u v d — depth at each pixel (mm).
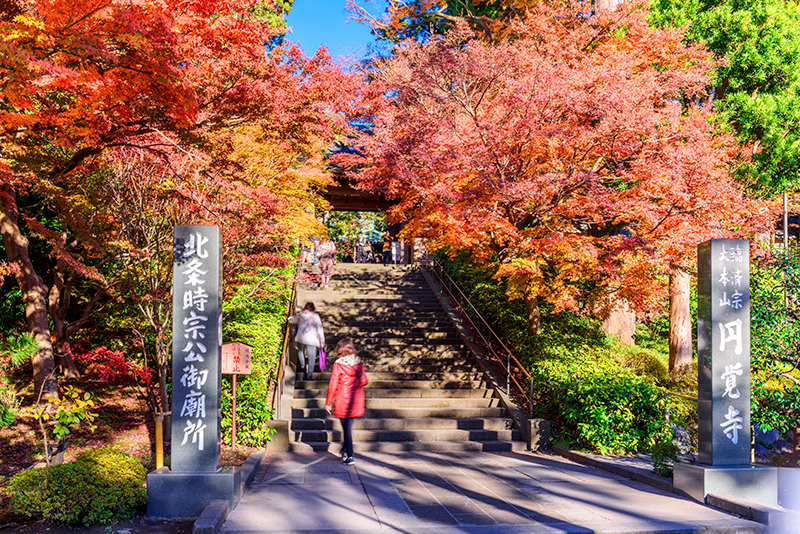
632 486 6270
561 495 5789
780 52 11070
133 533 4559
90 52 4129
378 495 5629
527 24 10945
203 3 5219
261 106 6000
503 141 8625
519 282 9508
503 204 9492
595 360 10531
